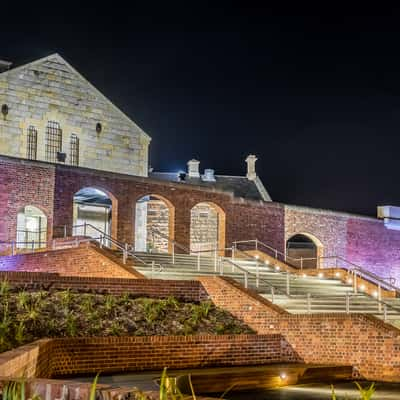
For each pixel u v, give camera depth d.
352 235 43.41
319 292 27.75
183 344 18.19
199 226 42.97
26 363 12.03
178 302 21.95
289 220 40.31
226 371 17.17
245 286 24.09
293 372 18.06
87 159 38.00
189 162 56.94
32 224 34.28
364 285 30.55
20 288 19.77
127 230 32.84
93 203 37.88
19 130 35.66
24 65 36.00
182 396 6.75
